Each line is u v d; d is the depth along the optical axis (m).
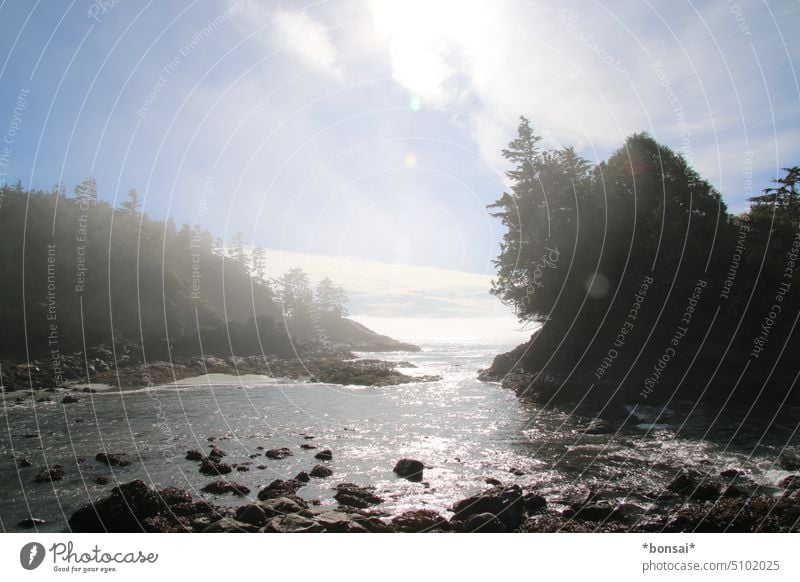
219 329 75.81
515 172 45.28
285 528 11.74
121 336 70.38
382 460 20.00
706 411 28.50
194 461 19.97
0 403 36.84
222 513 13.42
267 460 20.00
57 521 13.71
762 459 18.58
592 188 42.22
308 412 32.44
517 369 47.22
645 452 20.33
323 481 17.17
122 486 13.70
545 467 18.69
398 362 74.19
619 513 13.38
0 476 18.02
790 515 12.34
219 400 38.41
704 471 17.34
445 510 14.09
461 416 30.28
